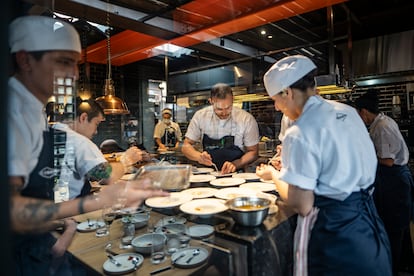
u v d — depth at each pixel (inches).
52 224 33.7
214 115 97.3
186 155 98.5
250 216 42.3
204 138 99.3
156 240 44.1
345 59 154.2
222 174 83.8
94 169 49.8
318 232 44.7
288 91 47.6
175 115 162.9
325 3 92.4
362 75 166.2
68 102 39.6
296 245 47.2
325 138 42.0
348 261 42.9
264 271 40.8
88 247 42.6
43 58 29.5
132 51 147.2
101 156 52.3
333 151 42.0
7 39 14.5
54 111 38.5
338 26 147.6
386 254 46.6
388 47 158.2
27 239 28.4
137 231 47.3
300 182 41.9
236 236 40.2
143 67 203.2
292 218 48.7
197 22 115.0
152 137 188.5
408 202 90.4
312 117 44.0
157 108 190.1
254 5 98.8
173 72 179.8
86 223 48.9
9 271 14.4
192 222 47.8
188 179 51.1
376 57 161.9
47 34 29.8
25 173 24.8
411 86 157.9
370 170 45.7
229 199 51.8
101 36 140.9
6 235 14.3
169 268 39.1
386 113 165.5
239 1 96.3
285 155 44.2
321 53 137.1
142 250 41.8
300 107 48.4
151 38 134.5
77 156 47.1
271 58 155.3
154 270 38.5
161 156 96.5
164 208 51.8
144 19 109.3
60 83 33.9
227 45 142.3
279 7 94.8
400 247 91.2
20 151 21.9
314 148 41.8
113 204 38.4
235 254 38.9
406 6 131.6
